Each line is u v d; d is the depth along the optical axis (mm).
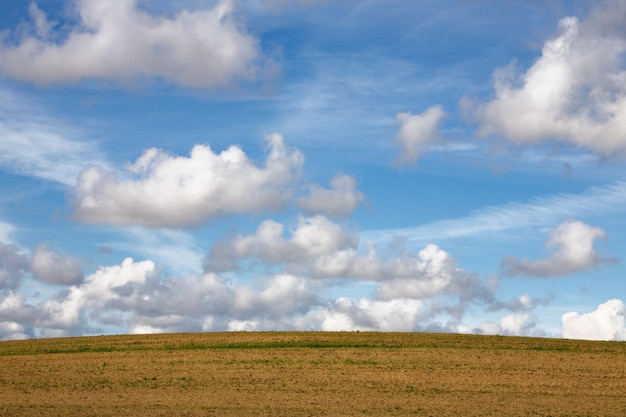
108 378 44750
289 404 37062
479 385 42531
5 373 46719
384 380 43938
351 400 38156
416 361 50500
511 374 46062
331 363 49781
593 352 55031
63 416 33781
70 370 47750
